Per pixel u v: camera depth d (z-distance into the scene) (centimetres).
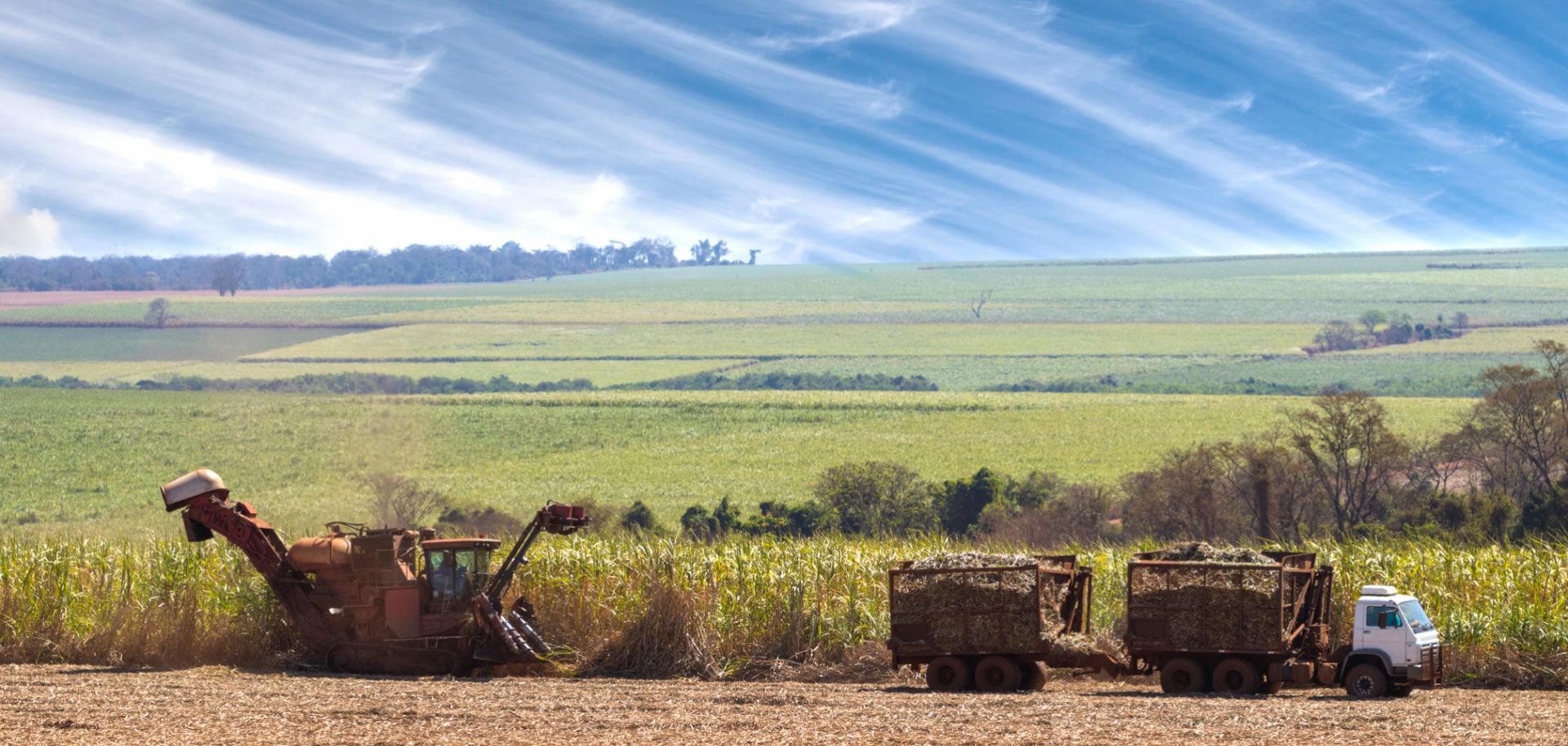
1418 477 7025
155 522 7581
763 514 7531
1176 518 6725
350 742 1180
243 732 1227
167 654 1855
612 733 1227
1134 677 1714
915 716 1322
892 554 2094
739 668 1778
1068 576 1666
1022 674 1622
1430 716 1320
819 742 1175
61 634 1873
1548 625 1672
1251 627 1540
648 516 7438
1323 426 6938
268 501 6669
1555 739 1178
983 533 6875
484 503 7838
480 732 1233
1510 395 7138
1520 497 6812
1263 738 1187
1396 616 1518
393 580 1795
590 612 1922
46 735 1209
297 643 1894
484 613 1766
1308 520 6725
